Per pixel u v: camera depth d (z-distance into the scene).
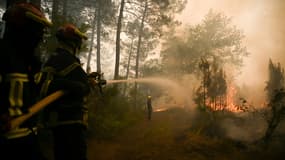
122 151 8.96
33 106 1.82
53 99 2.14
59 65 2.65
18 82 1.68
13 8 1.82
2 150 1.64
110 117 10.95
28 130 1.77
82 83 2.67
